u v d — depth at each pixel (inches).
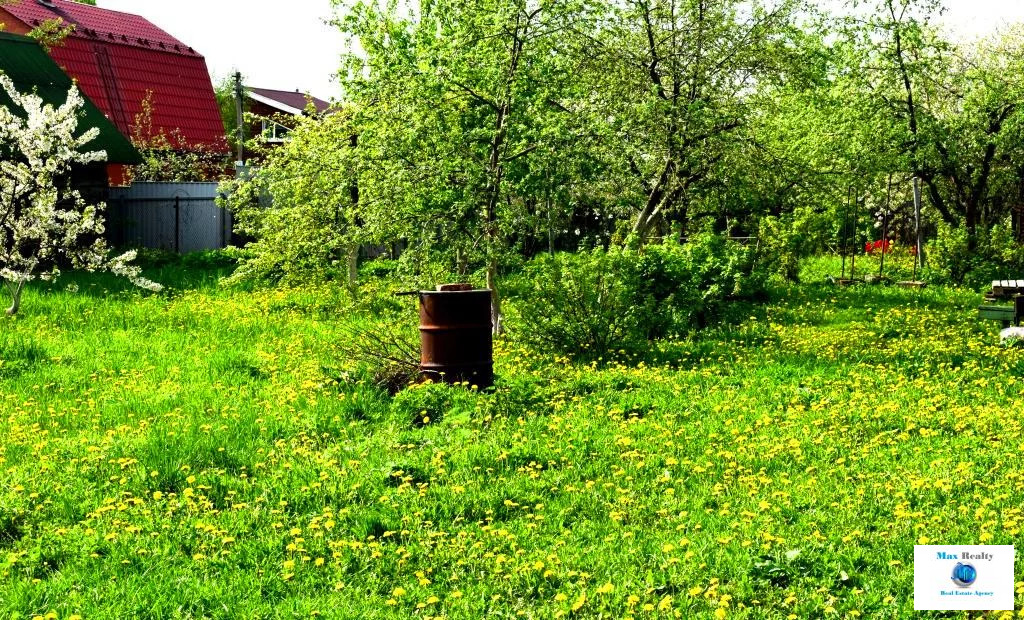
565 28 629.9
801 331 685.9
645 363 553.3
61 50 1600.6
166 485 329.7
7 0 1560.0
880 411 407.5
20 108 1063.0
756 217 1119.0
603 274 597.6
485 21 613.6
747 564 251.3
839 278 1069.1
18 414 420.5
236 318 711.7
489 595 244.8
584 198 740.7
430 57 616.1
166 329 660.7
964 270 1060.5
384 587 252.8
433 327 466.6
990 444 354.9
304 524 292.8
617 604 236.1
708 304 690.2
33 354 554.3
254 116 896.9
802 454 350.6
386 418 417.1
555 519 293.6
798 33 786.8
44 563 264.4
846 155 1096.8
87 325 671.1
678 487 319.9
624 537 274.7
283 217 816.3
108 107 1616.6
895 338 644.7
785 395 450.3
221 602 241.1
